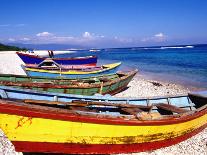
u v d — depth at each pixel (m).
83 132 7.38
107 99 10.24
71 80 15.41
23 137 6.92
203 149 9.14
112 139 7.89
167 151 8.98
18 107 6.46
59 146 7.40
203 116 10.12
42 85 12.64
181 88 20.36
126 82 17.77
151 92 18.53
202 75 28.02
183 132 9.52
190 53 80.19
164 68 36.50
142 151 8.77
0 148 8.23
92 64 28.72
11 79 14.31
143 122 7.96
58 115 6.84
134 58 64.31
